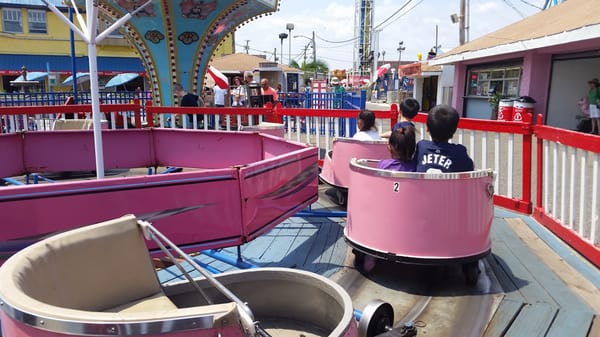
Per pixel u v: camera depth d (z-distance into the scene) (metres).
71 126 8.62
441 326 3.16
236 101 18.95
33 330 1.63
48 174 7.67
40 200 3.35
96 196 3.53
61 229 3.45
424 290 3.71
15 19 30.73
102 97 12.85
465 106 22.95
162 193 3.71
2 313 1.74
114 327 1.56
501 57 19.23
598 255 3.98
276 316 2.45
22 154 7.36
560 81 16.55
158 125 11.87
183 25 11.25
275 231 5.15
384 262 4.27
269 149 6.81
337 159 5.98
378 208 3.75
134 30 11.26
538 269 4.05
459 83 22.95
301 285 2.36
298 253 4.49
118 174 8.07
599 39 12.68
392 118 7.22
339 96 12.70
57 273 2.06
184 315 1.60
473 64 22.09
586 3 15.97
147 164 8.11
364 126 6.06
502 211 5.77
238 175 3.97
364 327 2.47
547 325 3.13
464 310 3.37
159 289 2.44
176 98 11.94
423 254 3.62
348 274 4.03
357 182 3.93
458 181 3.55
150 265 2.43
